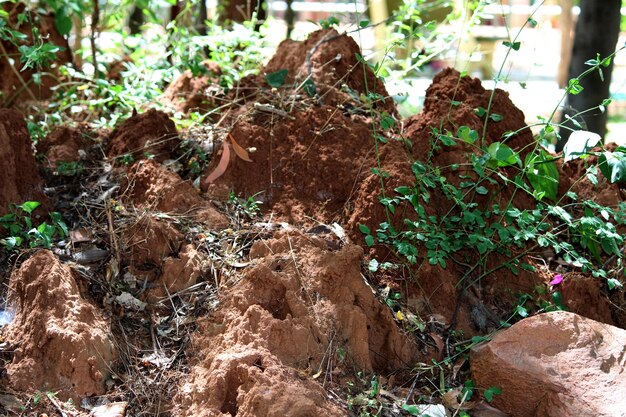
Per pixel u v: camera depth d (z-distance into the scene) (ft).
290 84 17.24
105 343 12.18
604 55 21.24
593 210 15.44
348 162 15.30
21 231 14.03
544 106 36.09
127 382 12.08
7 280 13.29
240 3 27.35
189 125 17.56
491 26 42.04
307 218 14.98
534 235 14.32
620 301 15.12
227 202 15.17
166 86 22.02
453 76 16.72
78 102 19.88
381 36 32.60
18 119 14.90
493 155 14.14
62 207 15.15
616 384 11.93
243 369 11.45
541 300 14.78
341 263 13.19
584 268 14.61
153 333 12.94
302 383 11.61
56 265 12.62
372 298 13.33
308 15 45.78
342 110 16.47
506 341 12.57
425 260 14.32
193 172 15.89
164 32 26.14
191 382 11.96
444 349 13.65
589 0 21.06
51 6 20.38
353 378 12.48
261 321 12.25
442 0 29.25
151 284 13.64
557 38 45.32
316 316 12.66
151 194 14.90
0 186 14.39
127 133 16.40
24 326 12.22
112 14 23.65
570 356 12.35
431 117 16.05
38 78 18.24
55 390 11.66
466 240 14.44
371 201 14.55
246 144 15.53
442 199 15.16
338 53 17.31
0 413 11.16
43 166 16.16
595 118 21.59
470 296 14.52
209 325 12.75
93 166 16.19
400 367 13.21
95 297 13.26
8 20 19.19
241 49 23.76
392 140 15.53
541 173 14.99
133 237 14.08
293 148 15.51
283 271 13.16
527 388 12.16
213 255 13.93
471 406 12.58
